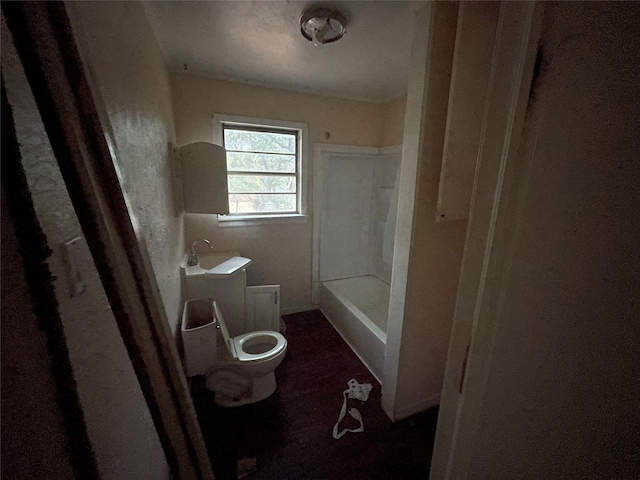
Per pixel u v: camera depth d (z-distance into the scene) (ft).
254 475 4.00
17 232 1.16
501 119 1.28
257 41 5.22
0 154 1.07
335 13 4.24
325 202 9.20
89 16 2.06
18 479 1.04
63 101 1.19
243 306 6.79
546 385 1.24
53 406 1.30
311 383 5.97
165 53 5.72
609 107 0.96
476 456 1.57
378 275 10.02
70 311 1.48
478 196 1.45
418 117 3.88
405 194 4.29
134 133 3.16
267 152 8.18
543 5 1.03
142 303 1.72
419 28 3.76
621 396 1.09
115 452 1.88
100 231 1.40
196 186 6.48
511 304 1.31
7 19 1.01
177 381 2.00
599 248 1.04
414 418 5.06
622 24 0.91
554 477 1.28
